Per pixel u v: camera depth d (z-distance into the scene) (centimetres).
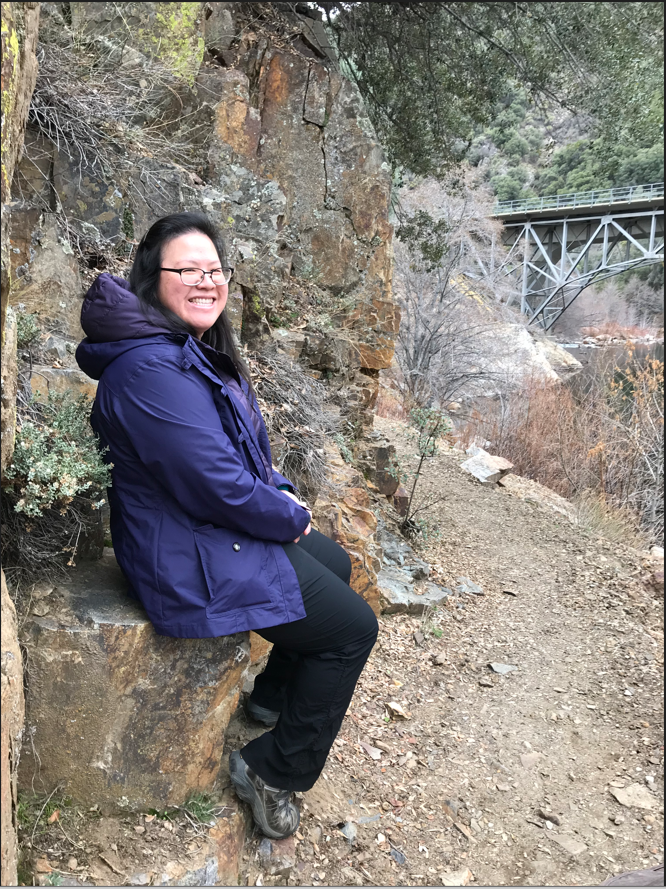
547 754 289
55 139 274
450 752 279
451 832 234
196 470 157
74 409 183
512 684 345
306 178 461
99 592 180
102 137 294
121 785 174
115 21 318
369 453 507
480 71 609
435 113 633
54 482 158
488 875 217
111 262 288
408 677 332
